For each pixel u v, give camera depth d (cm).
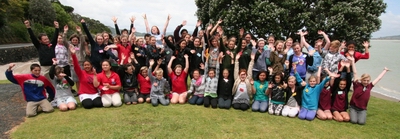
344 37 1172
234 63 605
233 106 557
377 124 482
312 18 1259
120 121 445
